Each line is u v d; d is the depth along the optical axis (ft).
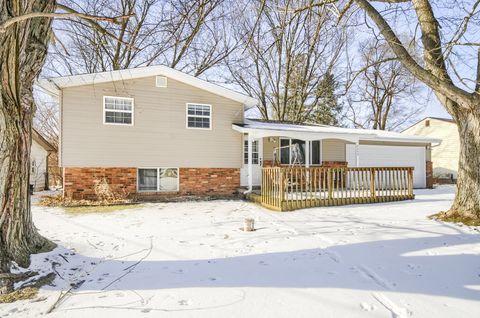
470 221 20.58
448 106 22.50
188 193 41.19
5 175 12.15
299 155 49.37
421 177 57.11
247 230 20.17
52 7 13.19
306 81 69.36
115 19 10.48
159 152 39.86
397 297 10.27
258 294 10.52
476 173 21.15
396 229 19.62
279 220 23.82
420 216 24.07
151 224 22.81
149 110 39.47
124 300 10.18
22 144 12.85
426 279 11.77
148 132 39.40
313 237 18.12
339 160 51.96
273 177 31.17
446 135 78.38
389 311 9.37
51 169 76.43
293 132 41.68
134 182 38.68
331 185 31.55
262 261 14.01
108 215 27.25
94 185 36.91
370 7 21.02
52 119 77.15
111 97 37.83
